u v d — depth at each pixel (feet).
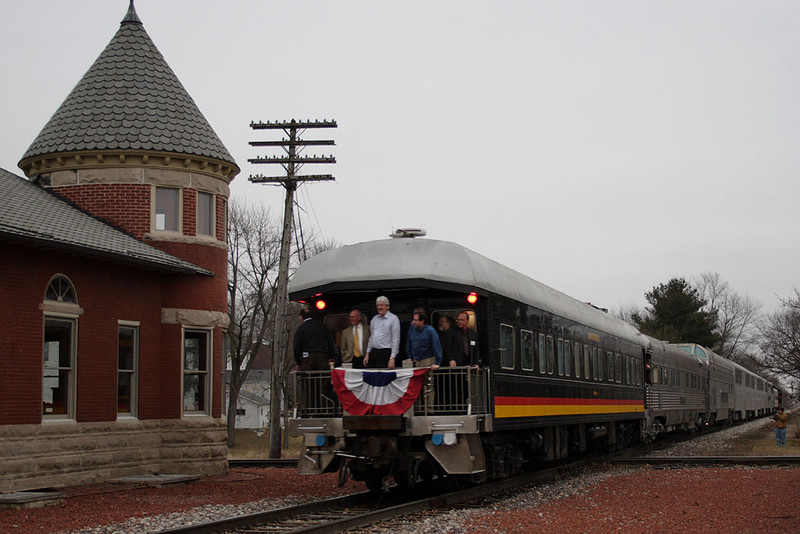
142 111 67.72
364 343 48.06
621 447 87.97
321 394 46.50
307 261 49.65
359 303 48.91
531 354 55.67
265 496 51.72
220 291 70.08
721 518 40.47
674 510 43.21
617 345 82.69
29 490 52.47
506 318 51.11
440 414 44.98
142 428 63.26
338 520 36.81
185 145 67.82
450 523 38.24
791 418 209.26
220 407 69.46
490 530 36.70
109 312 60.29
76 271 57.26
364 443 45.29
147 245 65.00
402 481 53.52
